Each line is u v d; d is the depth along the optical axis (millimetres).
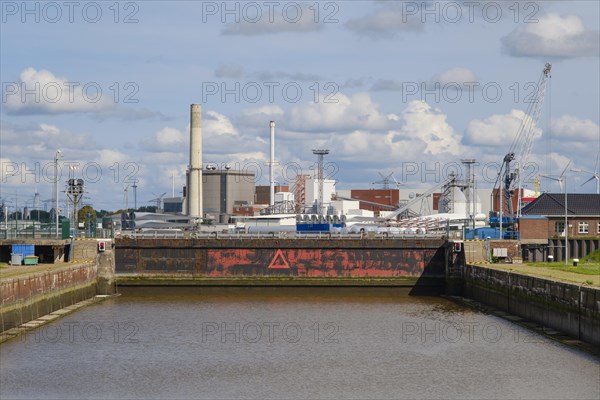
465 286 197500
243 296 196500
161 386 107062
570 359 118688
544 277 148875
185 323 152875
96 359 121375
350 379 110438
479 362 118812
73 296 179250
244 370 115375
